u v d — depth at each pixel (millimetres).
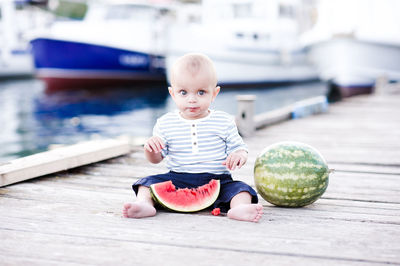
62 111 13422
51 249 2549
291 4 19953
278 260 2412
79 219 3066
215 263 2373
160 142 3217
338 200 3693
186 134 3299
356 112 10531
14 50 25547
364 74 16250
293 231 2854
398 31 16875
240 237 2736
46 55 17031
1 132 10258
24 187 3943
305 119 9398
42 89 19297
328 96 17094
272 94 17688
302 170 3229
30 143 9094
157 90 18422
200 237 2732
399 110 10750
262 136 7262
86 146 5160
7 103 15031
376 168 4984
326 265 2357
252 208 2975
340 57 16125
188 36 17531
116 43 17156
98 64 17328
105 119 12055
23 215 3154
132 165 4953
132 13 17953
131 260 2404
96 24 17562
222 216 3148
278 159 3279
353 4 17141
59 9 25234
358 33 17078
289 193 3244
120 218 3086
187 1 26219
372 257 2459
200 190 3256
